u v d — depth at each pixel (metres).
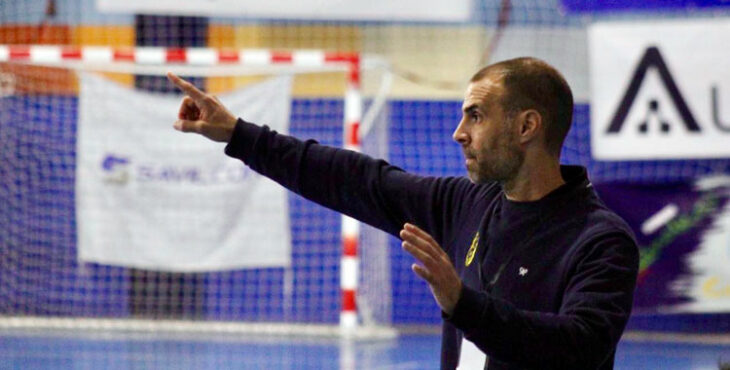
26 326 28.17
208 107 9.01
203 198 26.47
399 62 30.75
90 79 26.56
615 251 7.46
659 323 29.27
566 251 7.68
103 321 28.52
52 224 29.78
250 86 26.48
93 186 26.56
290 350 24.62
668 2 27.39
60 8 31.28
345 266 26.47
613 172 29.78
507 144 7.88
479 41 30.48
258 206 26.45
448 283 6.88
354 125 25.70
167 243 26.47
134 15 31.11
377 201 8.87
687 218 27.48
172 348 24.70
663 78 27.09
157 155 26.52
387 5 26.00
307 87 30.72
